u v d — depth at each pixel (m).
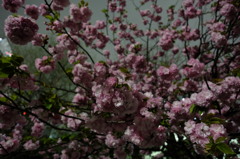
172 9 5.55
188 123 1.51
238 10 3.07
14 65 1.55
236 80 1.74
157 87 4.21
